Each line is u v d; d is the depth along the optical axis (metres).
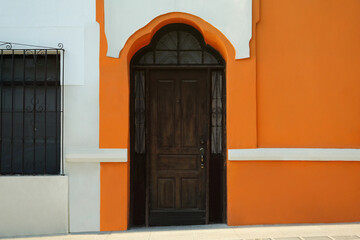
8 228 4.50
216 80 5.09
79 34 4.66
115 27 4.65
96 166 4.62
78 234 4.50
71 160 4.58
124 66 4.66
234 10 4.70
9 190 4.52
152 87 5.06
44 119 4.80
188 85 5.08
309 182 4.72
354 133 4.77
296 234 4.26
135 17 4.66
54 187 4.55
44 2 4.67
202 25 4.70
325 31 4.79
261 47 4.74
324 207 4.72
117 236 4.40
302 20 4.78
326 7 4.80
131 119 4.95
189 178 5.07
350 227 4.51
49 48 4.64
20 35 4.64
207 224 4.96
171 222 5.01
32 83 4.82
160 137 5.06
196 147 5.06
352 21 4.82
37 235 4.50
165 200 5.05
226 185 4.87
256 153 4.65
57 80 4.77
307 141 4.75
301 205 4.72
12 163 4.77
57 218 4.55
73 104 4.64
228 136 4.70
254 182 4.70
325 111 4.77
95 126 4.64
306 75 4.77
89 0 4.68
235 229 4.54
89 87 4.65
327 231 4.35
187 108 5.07
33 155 4.77
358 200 4.73
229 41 4.70
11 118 4.82
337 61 4.80
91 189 4.61
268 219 4.70
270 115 4.74
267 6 4.76
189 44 5.09
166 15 4.69
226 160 4.86
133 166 4.96
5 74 4.83
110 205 4.62
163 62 5.08
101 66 4.64
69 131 4.62
